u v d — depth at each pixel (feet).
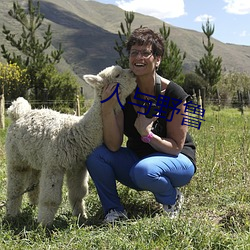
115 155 14.64
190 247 11.55
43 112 15.17
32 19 76.54
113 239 12.12
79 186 15.25
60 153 14.08
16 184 15.71
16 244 12.62
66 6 380.99
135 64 13.91
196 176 17.92
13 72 70.90
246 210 14.37
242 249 11.41
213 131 24.95
